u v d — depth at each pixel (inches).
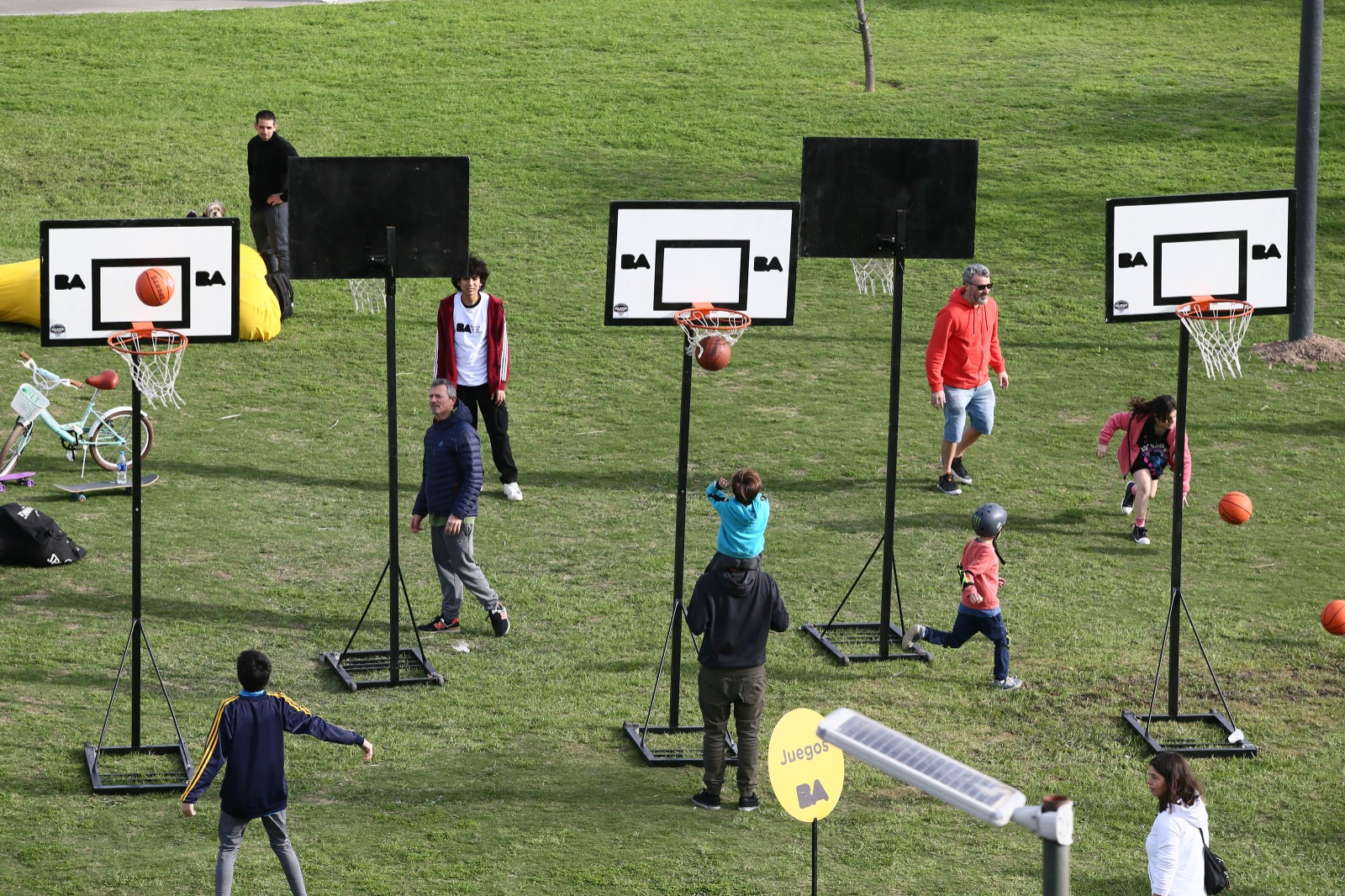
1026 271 1800.0
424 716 821.2
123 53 2598.4
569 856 677.9
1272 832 725.9
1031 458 1277.1
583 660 898.7
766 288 828.0
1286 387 1457.9
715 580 717.9
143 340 791.7
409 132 2253.9
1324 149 2199.8
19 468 1181.1
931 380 1154.7
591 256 1825.8
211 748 598.5
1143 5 3038.9
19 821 690.2
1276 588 1026.7
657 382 1456.7
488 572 1026.1
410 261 836.6
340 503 1143.0
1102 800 751.1
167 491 1150.3
